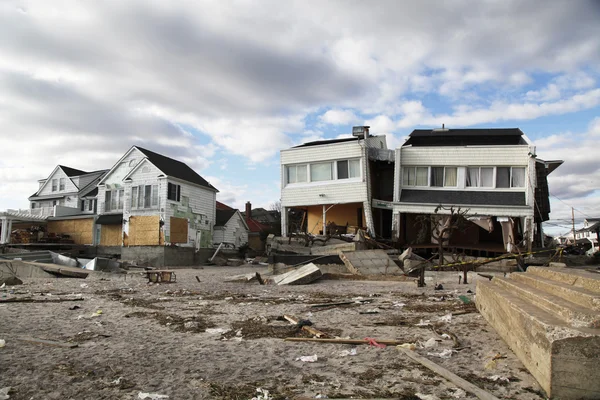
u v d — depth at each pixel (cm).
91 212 4188
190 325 750
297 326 727
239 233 4438
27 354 547
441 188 2627
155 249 3225
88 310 956
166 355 554
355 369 490
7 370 476
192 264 3447
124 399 396
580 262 2409
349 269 1914
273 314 886
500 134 2867
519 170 2514
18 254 2547
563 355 370
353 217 2933
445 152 2609
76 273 2034
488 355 535
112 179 3800
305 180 2839
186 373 477
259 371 486
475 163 2566
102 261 2366
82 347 594
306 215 3192
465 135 2930
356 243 2242
